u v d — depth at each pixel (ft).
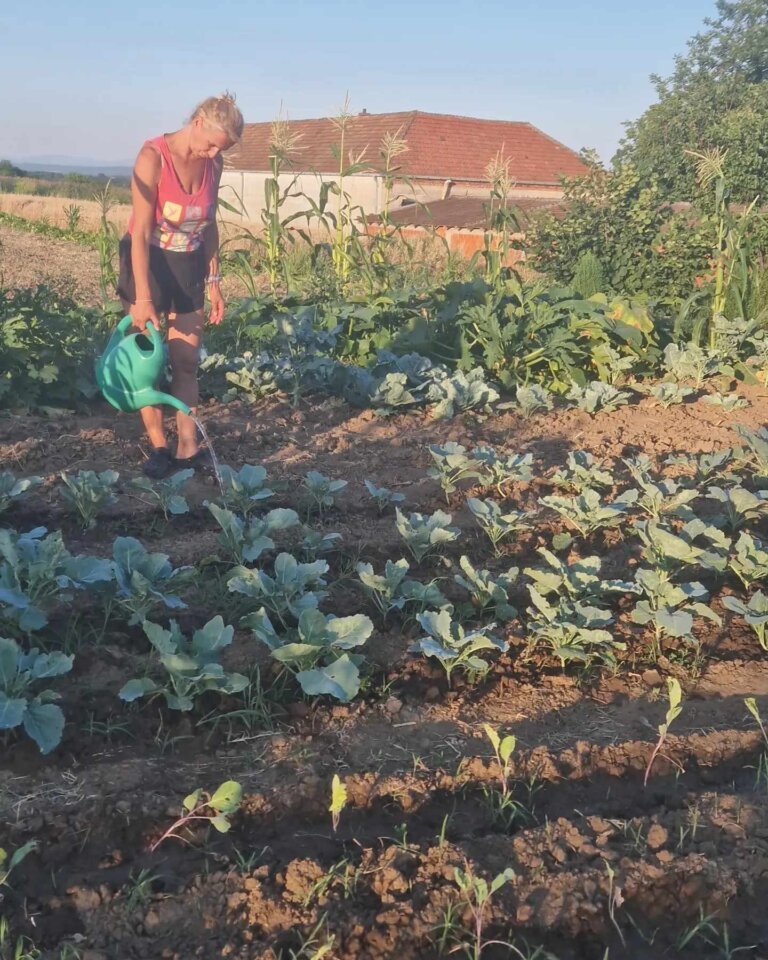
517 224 30.86
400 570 11.34
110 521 13.71
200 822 7.87
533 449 18.85
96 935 6.72
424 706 9.88
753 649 11.68
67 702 9.34
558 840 7.84
